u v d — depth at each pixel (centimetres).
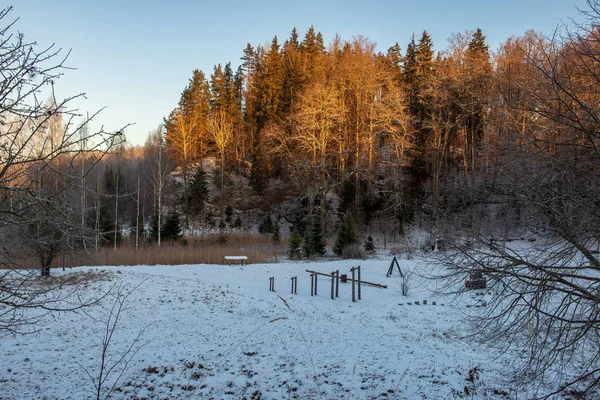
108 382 696
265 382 696
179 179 4569
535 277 427
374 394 636
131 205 4344
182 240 3044
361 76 3484
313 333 1040
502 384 654
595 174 420
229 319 1190
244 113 5328
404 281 1669
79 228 376
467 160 2659
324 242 2848
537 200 431
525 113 489
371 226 3497
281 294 1625
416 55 3897
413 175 3516
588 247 429
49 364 784
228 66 5681
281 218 3869
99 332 1023
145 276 1764
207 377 724
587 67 412
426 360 811
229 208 3994
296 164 3441
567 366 670
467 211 533
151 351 881
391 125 3541
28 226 383
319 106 3331
